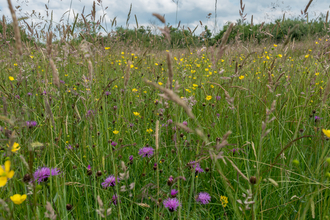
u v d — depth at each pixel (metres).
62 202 1.29
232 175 1.85
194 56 5.66
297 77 3.47
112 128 2.51
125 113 2.71
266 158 1.90
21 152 1.47
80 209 1.50
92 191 1.58
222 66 4.24
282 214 1.46
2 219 1.08
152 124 2.62
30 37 4.22
